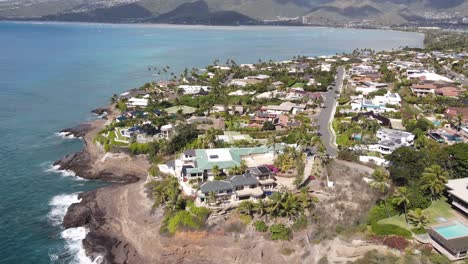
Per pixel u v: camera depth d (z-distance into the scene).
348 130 165.12
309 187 119.56
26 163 156.25
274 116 188.50
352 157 139.50
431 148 136.50
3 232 111.06
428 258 92.44
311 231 102.81
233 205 106.81
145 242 104.56
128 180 142.88
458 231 96.75
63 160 156.88
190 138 155.88
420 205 107.19
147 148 153.25
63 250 104.12
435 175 109.75
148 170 144.12
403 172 117.62
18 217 118.56
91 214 118.56
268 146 139.50
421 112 197.88
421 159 121.38
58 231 112.12
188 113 197.38
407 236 98.06
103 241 106.88
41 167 153.00
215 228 102.94
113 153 153.75
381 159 135.88
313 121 184.88
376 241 98.56
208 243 100.94
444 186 109.38
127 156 152.38
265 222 104.19
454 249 89.25
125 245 105.19
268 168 121.50
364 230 102.88
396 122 176.12
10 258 100.88
